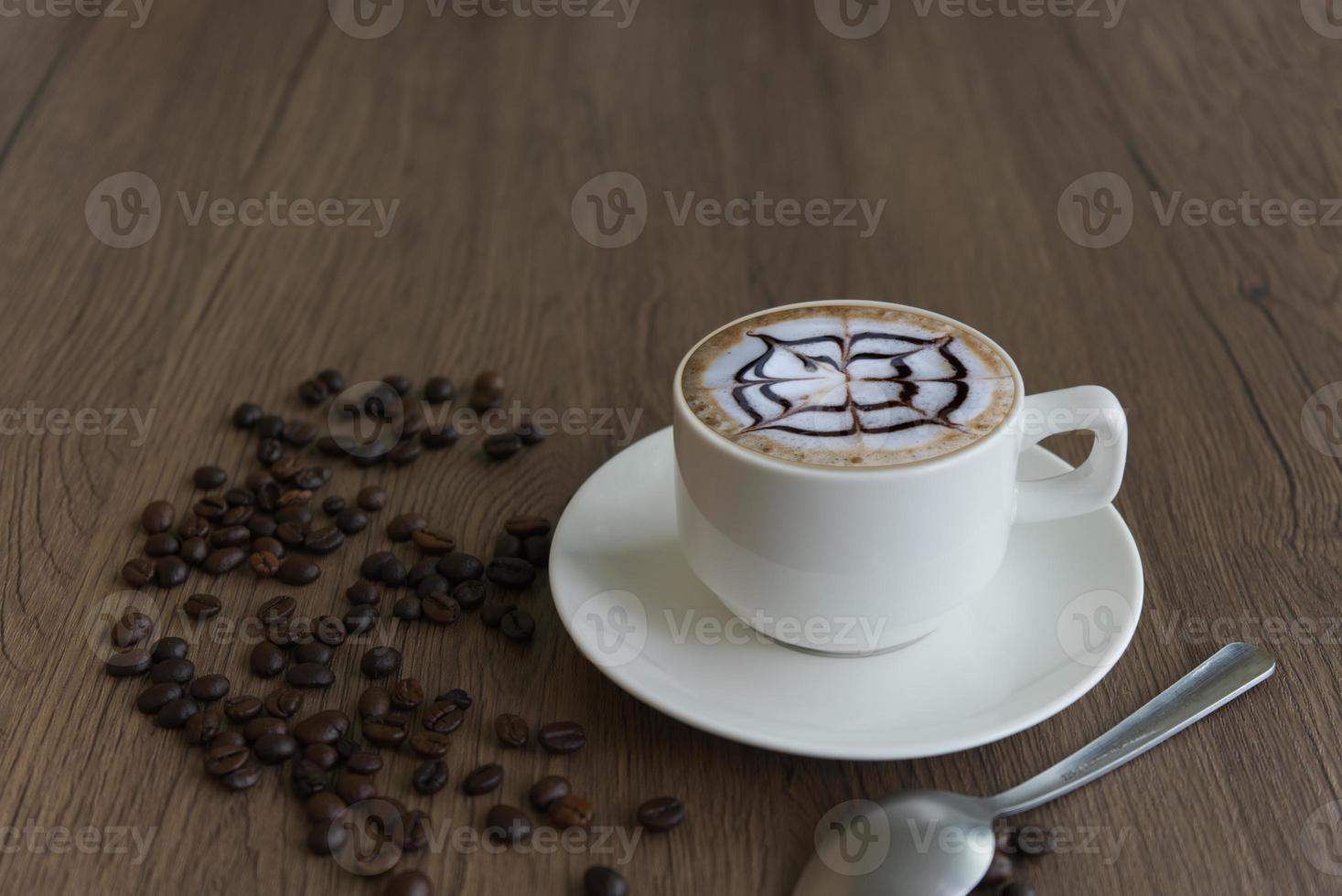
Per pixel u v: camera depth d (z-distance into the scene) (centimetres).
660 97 98
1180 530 60
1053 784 50
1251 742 52
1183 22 104
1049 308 73
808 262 78
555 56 106
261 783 52
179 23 110
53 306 75
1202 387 67
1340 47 98
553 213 83
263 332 74
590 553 56
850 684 52
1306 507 60
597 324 74
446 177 88
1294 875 49
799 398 51
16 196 85
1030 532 56
